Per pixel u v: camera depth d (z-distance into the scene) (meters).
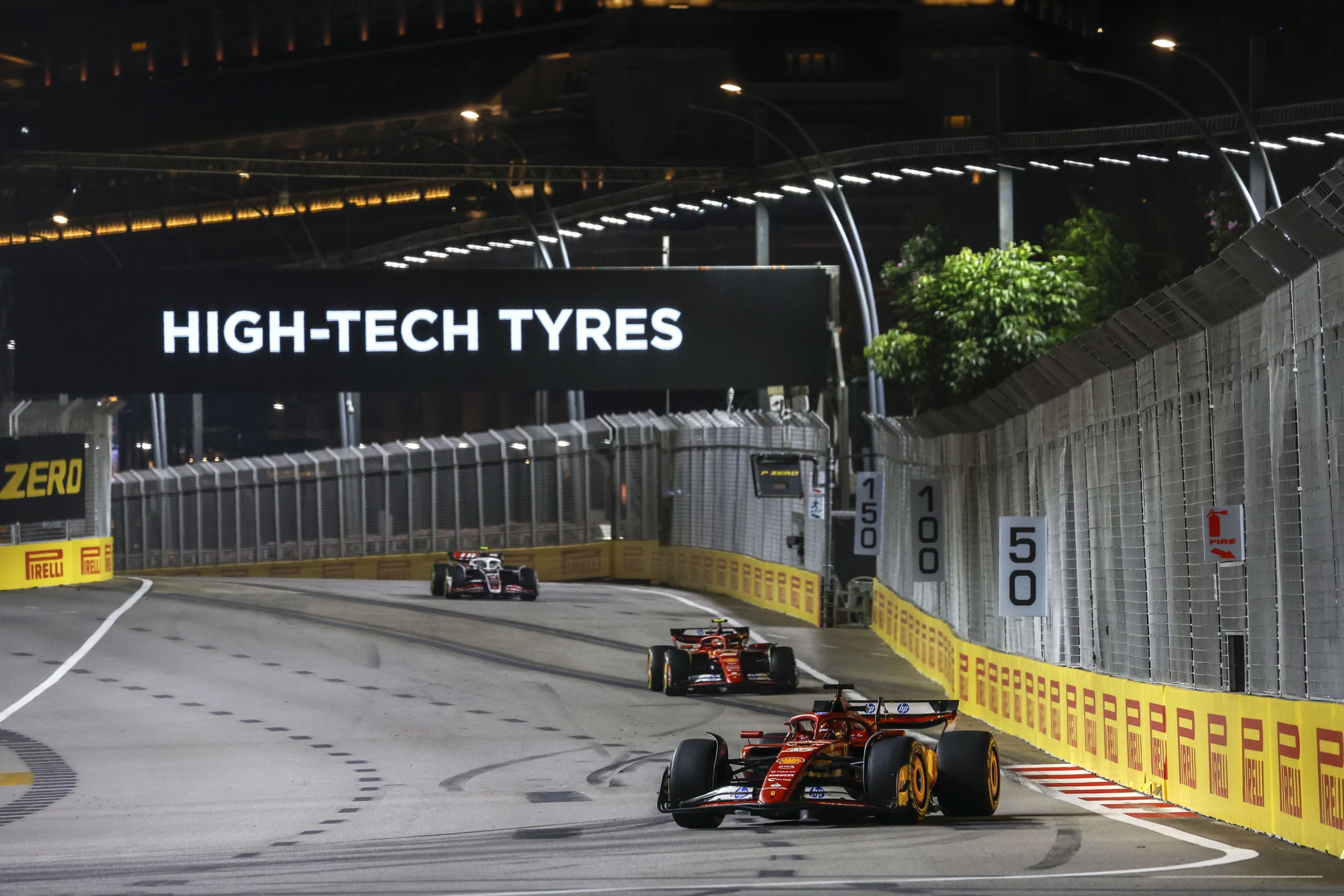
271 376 81.69
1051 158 114.56
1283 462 24.98
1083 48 196.50
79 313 81.62
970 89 192.88
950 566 51.75
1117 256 95.12
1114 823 26.06
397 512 111.00
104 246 118.62
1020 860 21.41
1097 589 34.97
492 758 36.97
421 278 81.75
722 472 89.94
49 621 66.50
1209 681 28.42
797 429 77.25
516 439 106.50
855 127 196.38
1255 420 26.17
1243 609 27.00
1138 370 32.09
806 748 25.17
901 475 63.75
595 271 81.62
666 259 105.00
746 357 81.88
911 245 114.44
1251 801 25.16
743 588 84.50
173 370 81.62
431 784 32.94
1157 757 29.95
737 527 87.12
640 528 100.12
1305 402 24.16
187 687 50.12
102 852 24.36
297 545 115.19
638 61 198.88
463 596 80.06
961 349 73.50
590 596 84.31
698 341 81.81
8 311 81.56
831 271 82.12
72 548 86.56
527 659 57.94
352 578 112.00
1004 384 42.16
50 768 35.91
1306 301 24.08
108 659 56.06
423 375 81.69
